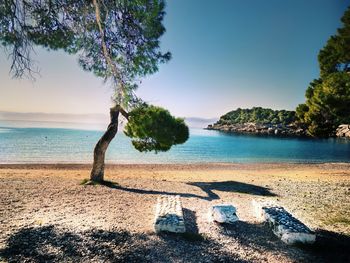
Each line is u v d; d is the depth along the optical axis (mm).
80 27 8336
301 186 15953
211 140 84625
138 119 13789
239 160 36250
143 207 10352
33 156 33250
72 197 11234
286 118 156625
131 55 9805
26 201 10250
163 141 14531
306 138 104375
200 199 12125
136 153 41812
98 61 10562
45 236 6738
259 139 94125
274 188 15281
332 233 8117
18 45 7453
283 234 7359
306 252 6723
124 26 8781
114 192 12578
